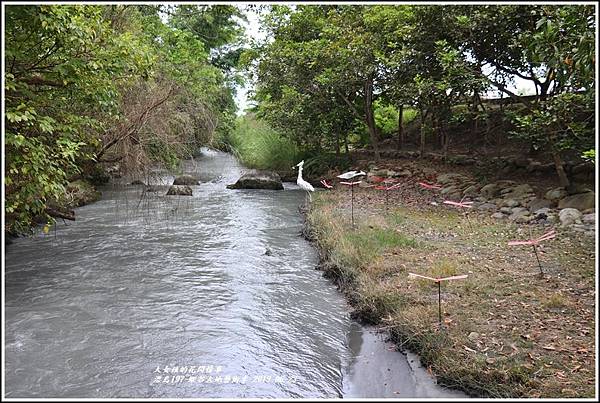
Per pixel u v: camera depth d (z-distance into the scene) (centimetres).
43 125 441
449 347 334
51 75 508
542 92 805
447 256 532
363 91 1235
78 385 324
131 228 784
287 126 1341
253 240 712
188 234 747
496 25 750
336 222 702
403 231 654
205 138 1251
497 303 402
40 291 497
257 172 1299
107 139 897
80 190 1004
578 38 429
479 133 1244
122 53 552
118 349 375
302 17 1285
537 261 507
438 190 952
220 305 464
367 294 437
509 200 777
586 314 375
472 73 769
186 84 1205
